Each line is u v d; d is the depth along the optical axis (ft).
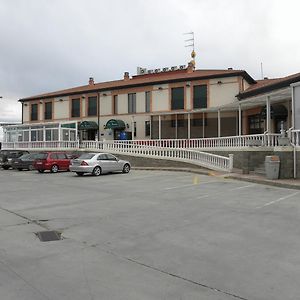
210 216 31.78
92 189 52.37
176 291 15.76
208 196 43.83
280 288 16.01
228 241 23.72
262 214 32.40
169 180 64.34
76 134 133.49
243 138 81.15
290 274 17.67
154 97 127.44
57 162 91.50
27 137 138.92
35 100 163.02
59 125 127.24
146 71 158.71
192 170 82.64
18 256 21.11
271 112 87.61
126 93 134.72
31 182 64.08
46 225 29.22
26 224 29.66
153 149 100.99
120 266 19.15
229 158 77.20
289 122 86.28
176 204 38.29
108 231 26.91
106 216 32.37
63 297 15.26
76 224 29.43
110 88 137.69
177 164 94.79
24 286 16.48
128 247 22.71
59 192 49.37
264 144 74.64
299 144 59.41
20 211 35.35
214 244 23.08
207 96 117.08
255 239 24.13
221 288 16.06
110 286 16.39
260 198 41.78
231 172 75.41
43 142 129.80
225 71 120.16
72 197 44.34
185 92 121.08
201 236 25.05
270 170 58.75
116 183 60.49
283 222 29.12
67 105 151.33
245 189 50.37
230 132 113.29
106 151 110.93
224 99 114.73
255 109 102.27
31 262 19.97
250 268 18.57
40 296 15.38
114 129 137.28
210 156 85.10
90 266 19.20
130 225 28.71
